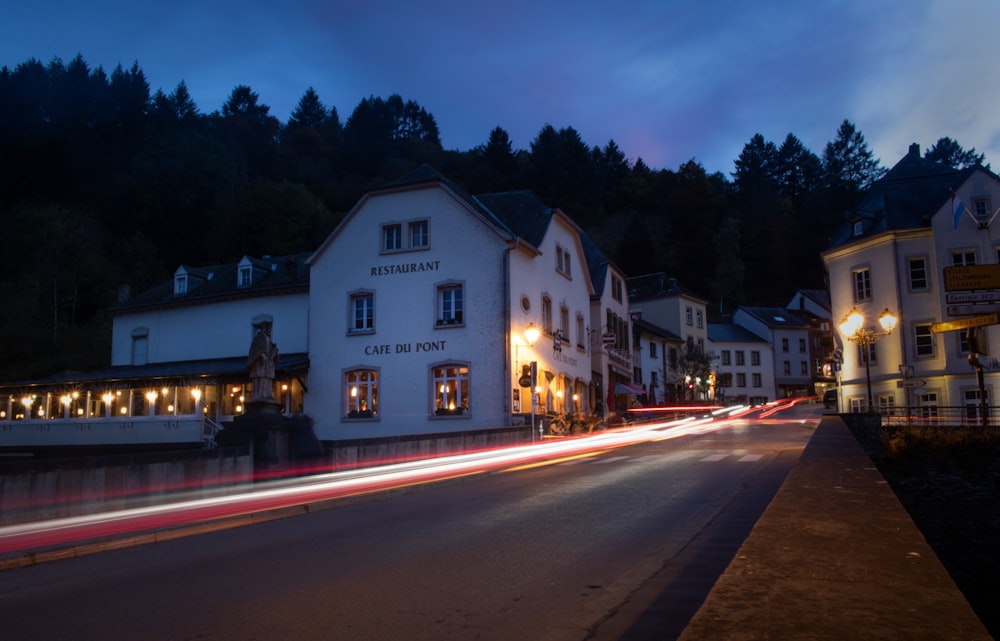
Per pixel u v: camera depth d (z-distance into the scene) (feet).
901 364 132.36
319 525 35.32
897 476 67.05
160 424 111.86
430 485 51.08
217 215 261.85
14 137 266.36
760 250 331.98
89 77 296.71
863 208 148.25
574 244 136.46
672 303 220.84
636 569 23.02
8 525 33.55
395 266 110.22
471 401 102.83
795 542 13.64
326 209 280.72
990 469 62.90
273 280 129.70
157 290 145.59
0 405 133.18
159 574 24.89
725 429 110.11
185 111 326.44
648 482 45.70
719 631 8.50
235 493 48.44
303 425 62.18
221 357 126.93
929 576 11.01
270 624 18.12
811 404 236.84
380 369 108.47
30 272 217.56
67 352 197.77
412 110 447.42
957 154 419.74
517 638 16.52
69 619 19.42
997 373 122.52
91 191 271.28
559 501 38.93
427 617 18.33
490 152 324.80
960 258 130.62
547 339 116.98
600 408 136.05
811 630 8.45
